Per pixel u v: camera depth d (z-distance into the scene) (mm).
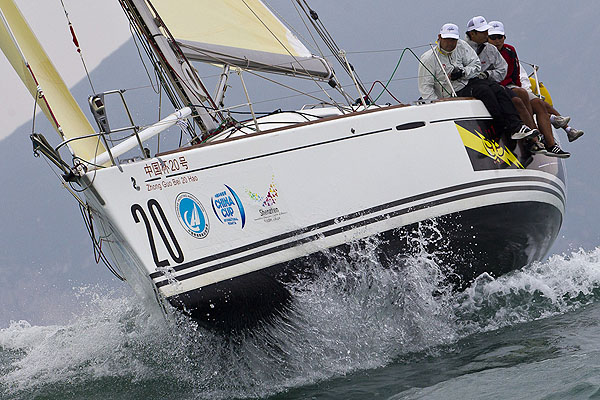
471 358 18656
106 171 18609
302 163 20281
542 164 25859
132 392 18969
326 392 17719
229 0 27531
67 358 21094
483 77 25219
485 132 23719
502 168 23844
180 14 26719
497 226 23531
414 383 17375
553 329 20375
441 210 22062
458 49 25125
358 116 21203
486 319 22156
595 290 23922
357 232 20750
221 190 19438
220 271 19219
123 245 19484
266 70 27625
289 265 19906
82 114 21797
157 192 18891
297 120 22922
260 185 19797
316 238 20250
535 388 15359
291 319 19828
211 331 19312
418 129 22047
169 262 18797
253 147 19844
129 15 25031
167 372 19750
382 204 21156
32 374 20938
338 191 20609
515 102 24734
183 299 18859
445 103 22859
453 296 22812
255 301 19562
